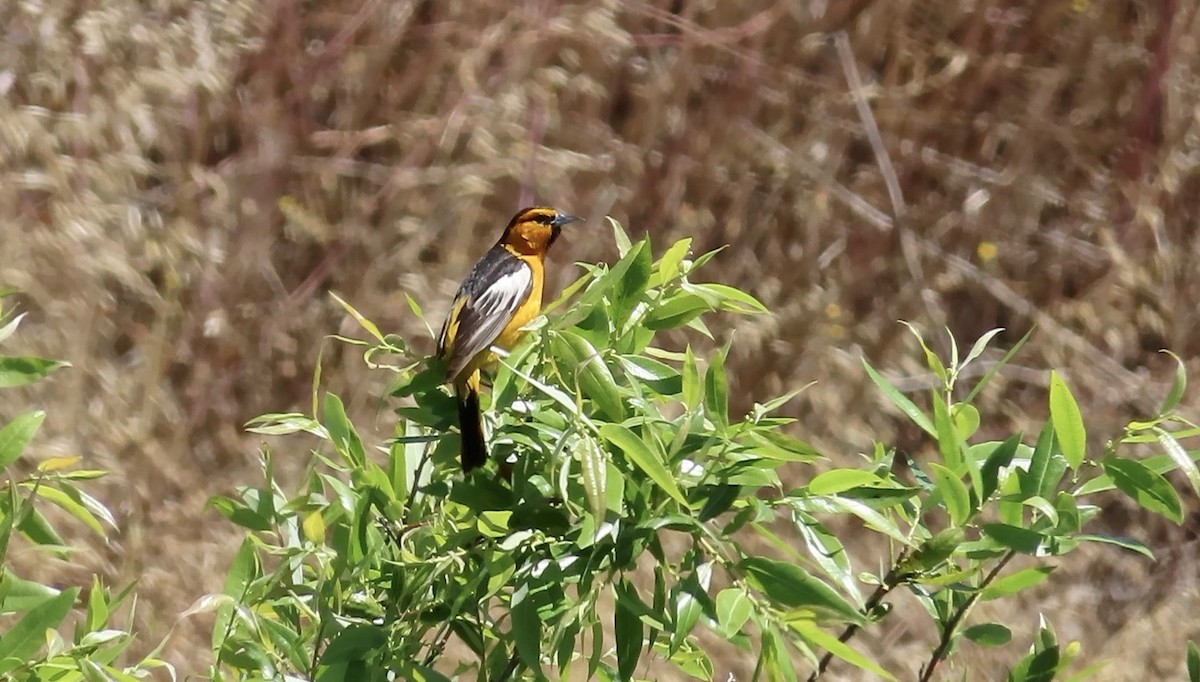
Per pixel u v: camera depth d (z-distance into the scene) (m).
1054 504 5.21
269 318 14.39
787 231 15.96
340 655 5.20
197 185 14.65
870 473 4.88
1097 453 14.49
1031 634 11.88
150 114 14.55
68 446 12.20
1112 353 15.74
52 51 14.27
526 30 16.00
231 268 14.55
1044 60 17.45
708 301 5.32
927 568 5.03
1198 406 15.05
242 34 15.27
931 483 5.53
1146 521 13.66
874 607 5.20
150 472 12.51
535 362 5.21
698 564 4.77
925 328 15.55
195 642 11.15
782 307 15.27
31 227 13.55
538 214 7.11
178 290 13.94
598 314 5.35
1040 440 5.21
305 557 5.88
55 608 5.25
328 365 14.39
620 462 4.89
